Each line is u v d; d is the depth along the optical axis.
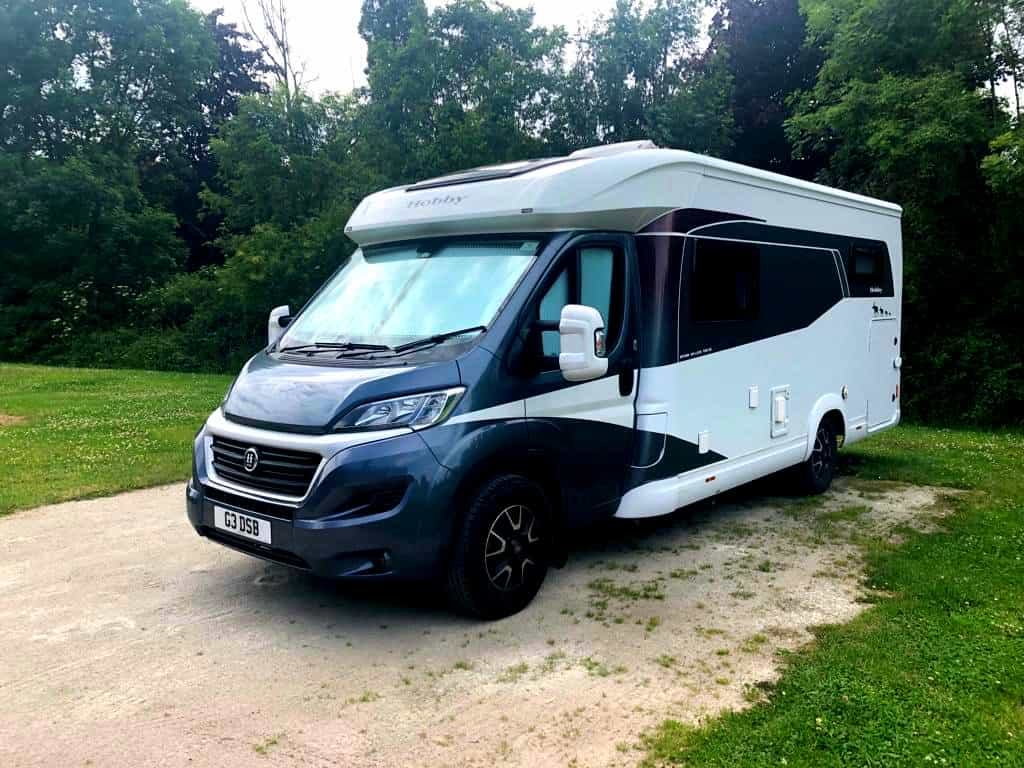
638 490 5.44
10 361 24.53
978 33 13.82
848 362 7.77
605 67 19.53
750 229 6.26
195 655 4.22
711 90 19.19
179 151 33.47
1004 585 5.05
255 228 21.38
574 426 4.94
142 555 5.84
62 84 27.12
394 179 19.52
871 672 3.85
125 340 25.08
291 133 22.44
